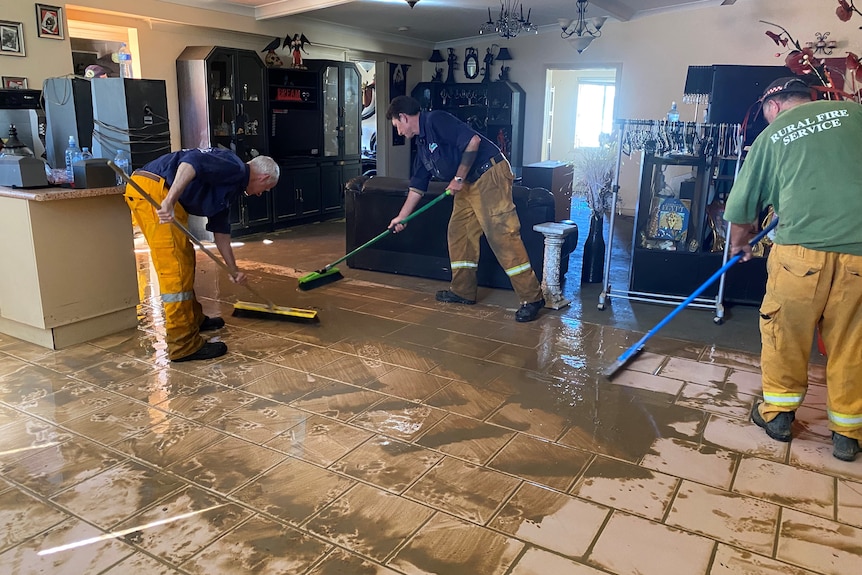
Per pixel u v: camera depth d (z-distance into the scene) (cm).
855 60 406
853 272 223
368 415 270
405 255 498
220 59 633
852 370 233
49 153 434
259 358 331
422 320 396
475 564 182
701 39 804
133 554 185
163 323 381
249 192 327
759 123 388
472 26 865
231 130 655
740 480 225
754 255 412
